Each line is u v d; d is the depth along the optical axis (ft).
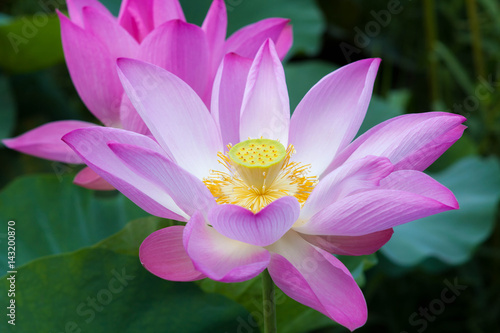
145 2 2.81
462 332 4.06
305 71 3.75
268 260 2.44
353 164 2.47
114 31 2.72
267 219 2.44
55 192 3.20
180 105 2.65
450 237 3.55
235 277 2.40
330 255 2.54
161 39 2.69
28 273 2.70
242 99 2.74
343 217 2.48
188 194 2.49
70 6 2.87
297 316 2.94
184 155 2.68
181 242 2.52
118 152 2.45
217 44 2.78
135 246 2.83
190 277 2.48
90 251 2.74
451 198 2.48
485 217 3.58
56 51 3.87
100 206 3.25
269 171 2.69
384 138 2.59
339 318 2.46
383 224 2.48
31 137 2.81
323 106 2.69
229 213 2.44
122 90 2.75
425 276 4.09
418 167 2.56
